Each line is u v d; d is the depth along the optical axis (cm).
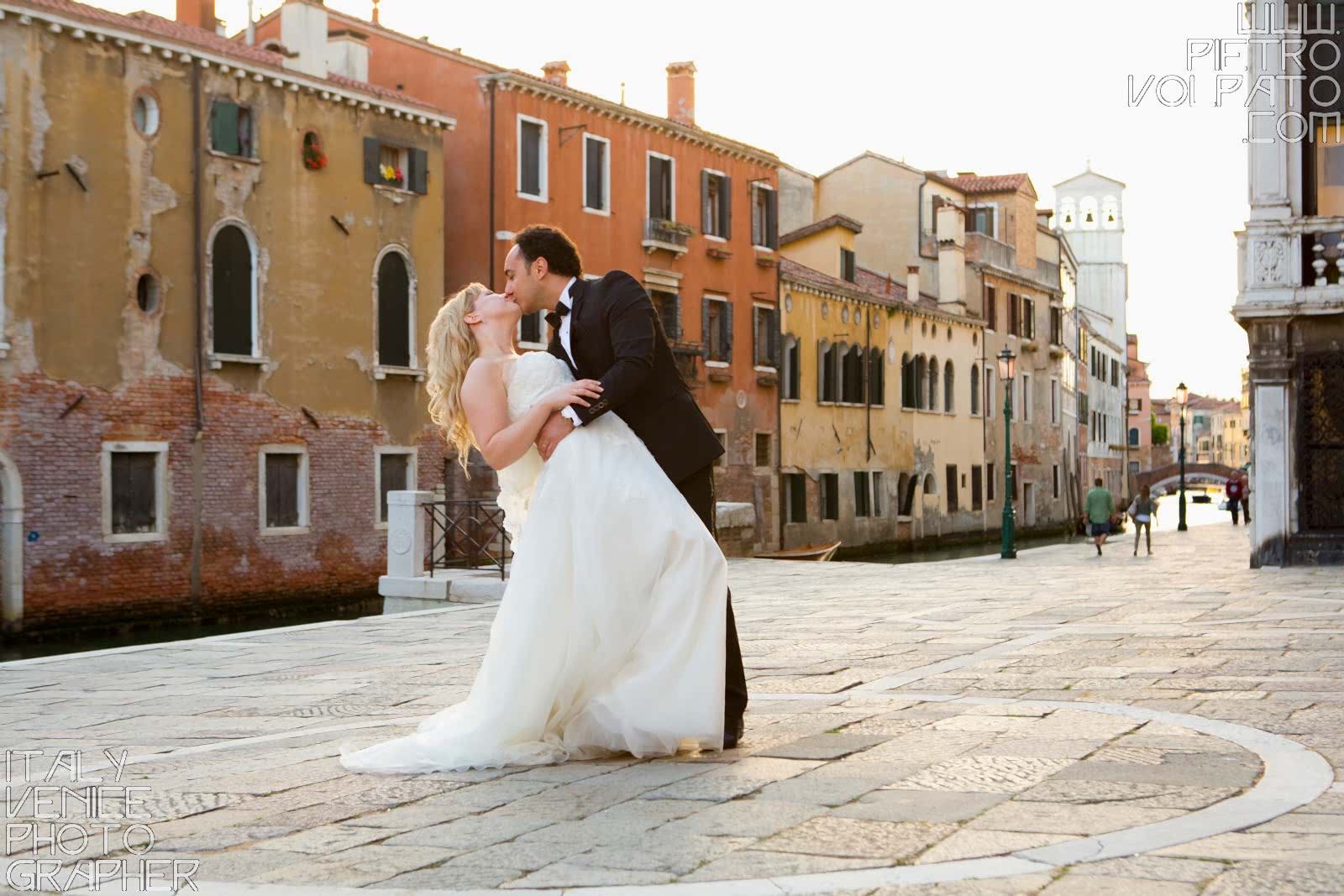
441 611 1390
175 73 2328
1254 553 1789
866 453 4425
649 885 310
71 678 896
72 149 2166
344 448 2636
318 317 2586
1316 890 293
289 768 483
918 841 341
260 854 356
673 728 459
